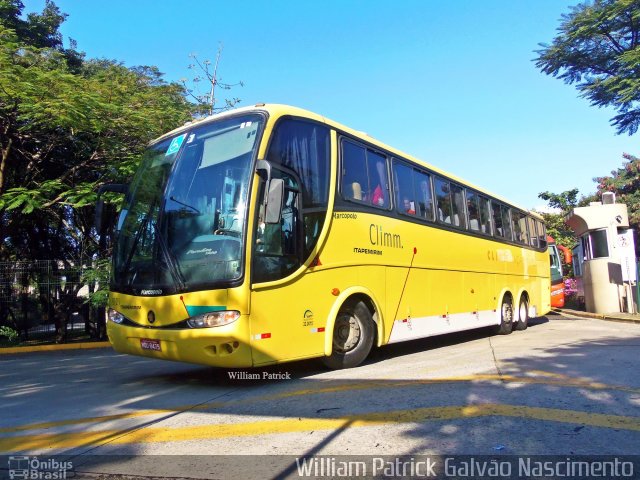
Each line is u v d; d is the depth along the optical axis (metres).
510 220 14.39
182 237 6.46
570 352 8.72
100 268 15.27
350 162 7.95
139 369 9.08
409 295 9.01
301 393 5.96
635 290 18.27
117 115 14.06
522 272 14.77
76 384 7.59
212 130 7.02
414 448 4.03
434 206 10.23
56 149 15.62
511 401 5.29
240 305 5.92
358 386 6.21
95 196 13.50
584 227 20.17
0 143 14.66
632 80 18.06
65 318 16.14
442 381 6.36
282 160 6.65
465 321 11.00
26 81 12.37
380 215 8.41
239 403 5.61
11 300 15.40
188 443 4.32
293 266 6.60
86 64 20.52
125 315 6.83
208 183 6.61
